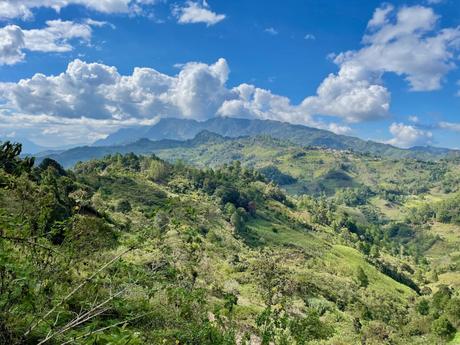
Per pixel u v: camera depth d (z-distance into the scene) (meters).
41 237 6.08
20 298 5.29
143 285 6.86
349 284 107.50
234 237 132.12
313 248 152.50
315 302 68.50
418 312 99.12
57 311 5.70
